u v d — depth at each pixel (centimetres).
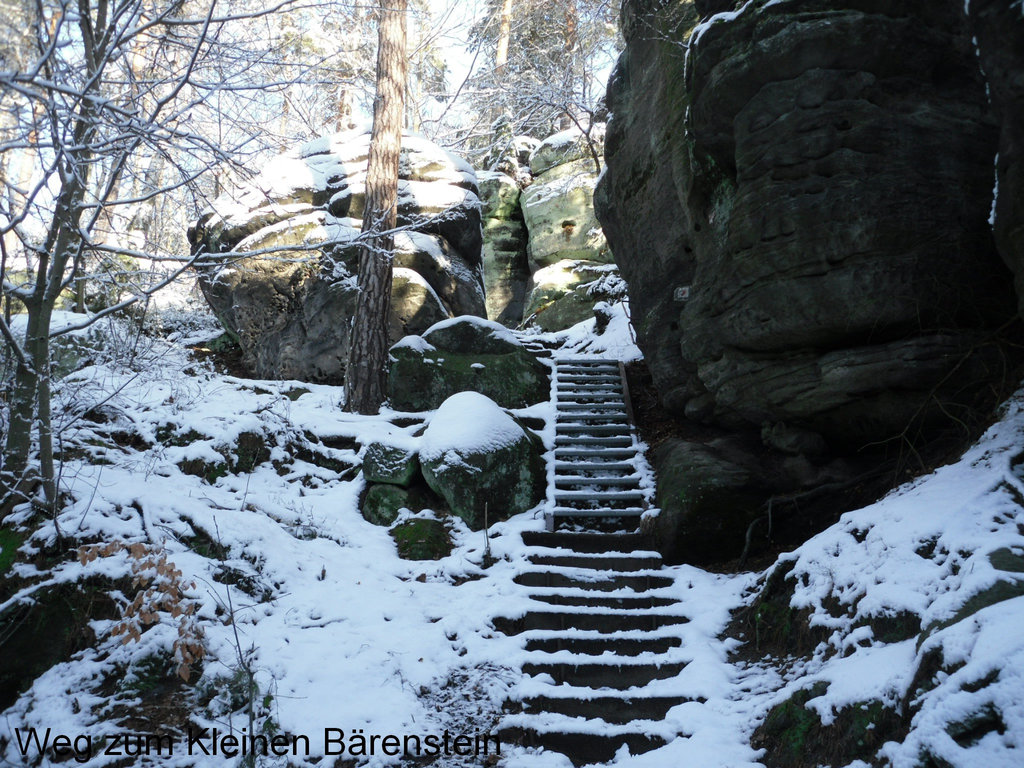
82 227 607
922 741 353
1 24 424
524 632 649
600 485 923
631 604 707
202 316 1545
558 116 2116
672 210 961
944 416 655
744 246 714
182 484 752
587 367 1209
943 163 648
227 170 675
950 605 421
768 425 800
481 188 2281
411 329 1226
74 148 483
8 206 505
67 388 805
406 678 567
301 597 654
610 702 561
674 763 479
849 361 665
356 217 1315
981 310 636
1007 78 525
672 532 778
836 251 649
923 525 511
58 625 558
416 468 887
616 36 1950
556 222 2069
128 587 583
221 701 515
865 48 654
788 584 618
